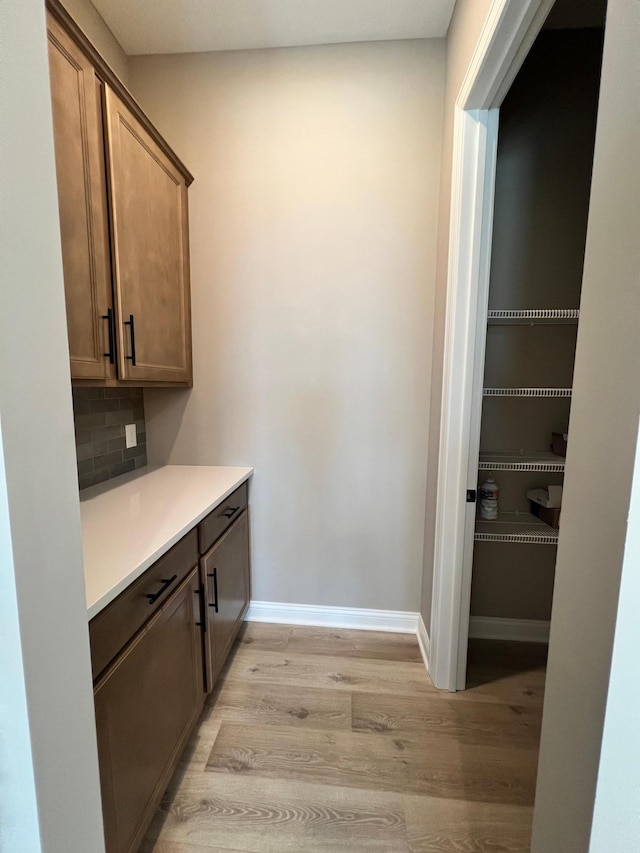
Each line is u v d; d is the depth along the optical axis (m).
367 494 2.05
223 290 1.98
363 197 1.86
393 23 1.65
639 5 0.45
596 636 0.54
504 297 1.88
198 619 1.44
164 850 1.13
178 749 1.27
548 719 0.68
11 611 0.53
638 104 0.46
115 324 1.35
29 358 0.54
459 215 1.48
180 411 2.09
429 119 1.78
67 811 0.64
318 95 1.81
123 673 0.95
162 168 1.66
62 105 1.08
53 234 0.58
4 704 0.55
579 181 1.80
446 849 1.13
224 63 1.84
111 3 1.59
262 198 1.90
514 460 1.80
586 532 0.57
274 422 2.04
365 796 1.28
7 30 0.49
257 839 1.16
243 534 2.00
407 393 1.96
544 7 0.97
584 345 0.58
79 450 1.64
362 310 1.93
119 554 1.05
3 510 0.51
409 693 1.70
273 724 1.54
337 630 2.13
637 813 0.54
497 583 2.07
